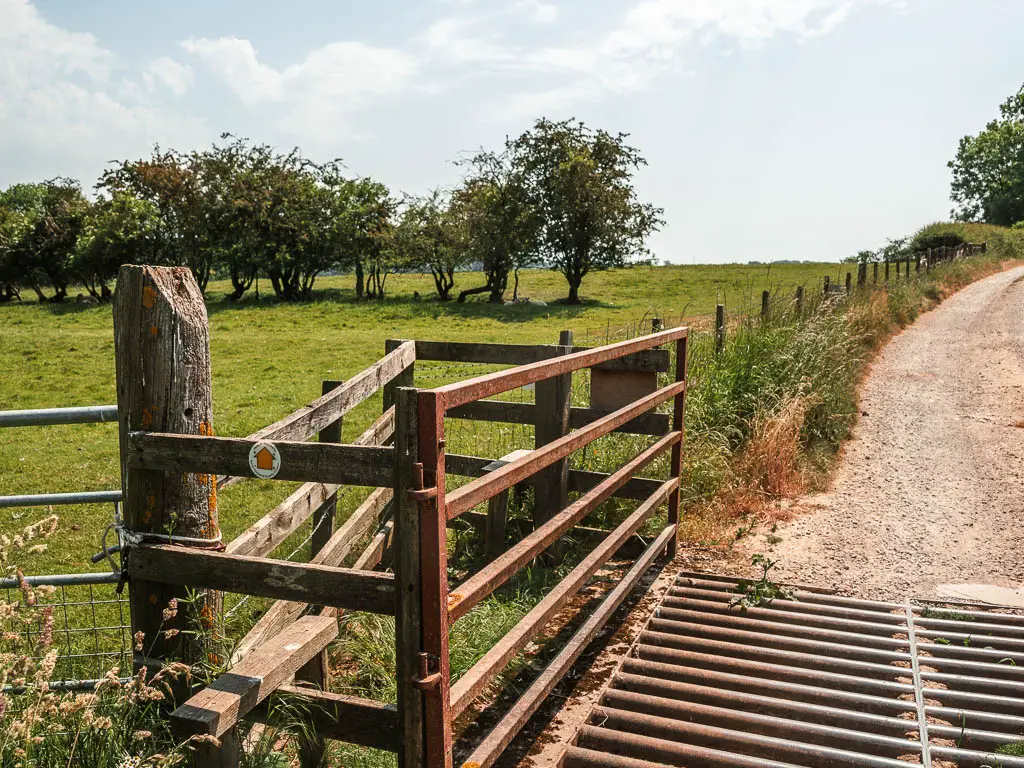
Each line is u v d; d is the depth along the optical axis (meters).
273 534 3.85
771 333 10.19
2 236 47.16
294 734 2.94
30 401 15.23
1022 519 6.79
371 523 5.51
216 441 2.86
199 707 2.42
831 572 5.70
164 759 2.49
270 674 2.66
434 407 2.40
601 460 6.46
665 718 3.63
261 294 47.31
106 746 2.74
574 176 37.59
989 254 39.72
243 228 42.12
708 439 7.62
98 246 43.38
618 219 38.19
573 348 5.83
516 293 43.19
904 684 3.99
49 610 2.70
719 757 3.30
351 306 37.75
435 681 2.46
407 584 2.48
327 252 43.00
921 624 4.80
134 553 3.03
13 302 48.62
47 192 52.31
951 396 11.86
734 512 6.97
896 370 13.95
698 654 4.29
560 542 5.77
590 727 3.53
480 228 39.53
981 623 4.78
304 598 2.74
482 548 6.05
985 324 19.05
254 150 44.84
